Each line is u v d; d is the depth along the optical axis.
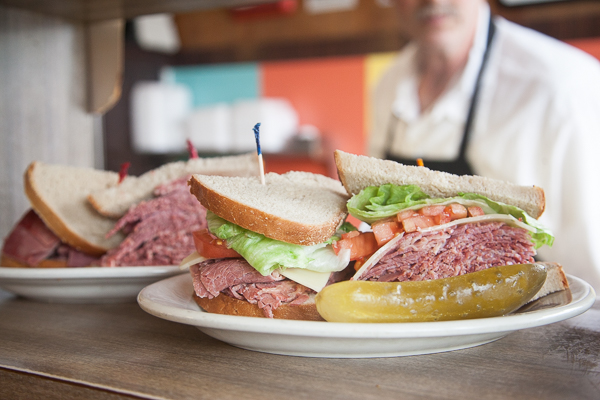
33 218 0.50
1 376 0.28
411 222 0.32
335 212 0.34
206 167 0.49
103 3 0.62
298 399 0.23
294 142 1.34
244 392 0.24
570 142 1.00
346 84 1.33
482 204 0.33
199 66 1.43
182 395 0.24
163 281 0.39
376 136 1.27
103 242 0.50
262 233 0.32
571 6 1.00
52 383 0.27
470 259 0.33
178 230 0.47
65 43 0.68
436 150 1.14
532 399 0.23
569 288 0.35
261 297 0.32
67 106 0.69
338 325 0.26
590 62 1.00
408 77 1.18
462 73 1.09
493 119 1.06
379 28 1.21
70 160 0.70
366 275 0.32
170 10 0.64
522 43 1.04
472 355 0.29
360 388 0.25
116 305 0.44
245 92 1.47
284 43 1.32
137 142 1.34
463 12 1.07
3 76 0.62
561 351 0.29
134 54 1.35
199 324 0.28
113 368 0.28
